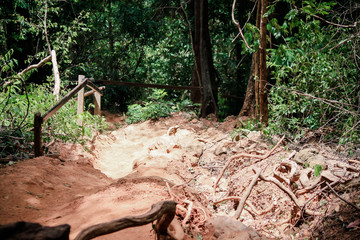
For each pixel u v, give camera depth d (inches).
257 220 179.8
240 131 290.8
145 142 362.3
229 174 239.5
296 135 261.9
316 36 285.4
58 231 76.1
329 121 261.6
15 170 184.2
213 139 310.3
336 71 272.5
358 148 224.4
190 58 676.1
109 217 135.5
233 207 196.5
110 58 623.5
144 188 171.2
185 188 187.6
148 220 98.0
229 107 682.8
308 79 279.4
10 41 485.4
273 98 295.4
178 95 695.1
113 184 181.9
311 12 263.6
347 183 166.6
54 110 233.6
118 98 599.2
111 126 443.2
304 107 276.4
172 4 654.5
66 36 557.0
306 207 170.1
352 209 149.6
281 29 269.6
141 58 673.6
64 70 515.5
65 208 150.9
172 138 314.2
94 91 363.9
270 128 272.5
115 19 639.8
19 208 146.6
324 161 200.5
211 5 633.0
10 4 473.1
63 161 231.1
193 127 396.5
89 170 229.1
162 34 677.3
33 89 332.5
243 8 612.4
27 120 258.2
